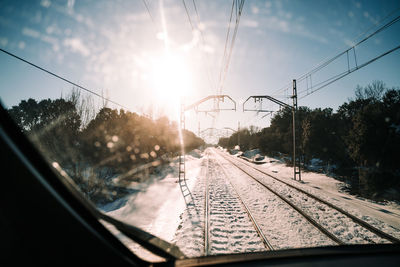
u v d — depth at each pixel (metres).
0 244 1.08
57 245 1.35
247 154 56.00
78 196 1.66
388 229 6.21
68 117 11.05
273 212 7.38
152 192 12.45
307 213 7.31
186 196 10.40
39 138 9.50
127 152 17.41
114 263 1.68
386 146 17.61
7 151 1.27
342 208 8.17
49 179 1.49
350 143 20.53
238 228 5.91
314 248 2.27
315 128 28.53
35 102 9.79
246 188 11.91
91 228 1.66
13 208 1.19
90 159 12.16
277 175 19.06
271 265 1.91
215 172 19.64
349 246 2.31
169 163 27.22
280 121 45.69
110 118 16.47
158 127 24.56
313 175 20.55
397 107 19.20
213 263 1.92
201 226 6.01
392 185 15.88
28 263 1.16
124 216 8.02
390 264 1.92
